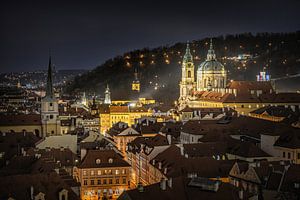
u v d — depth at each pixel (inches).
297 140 6427.2
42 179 4690.0
